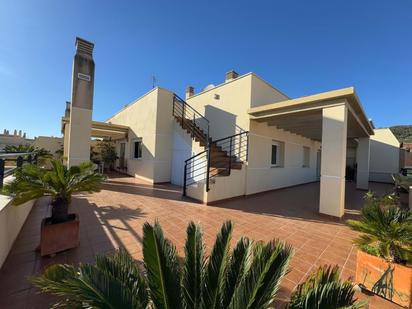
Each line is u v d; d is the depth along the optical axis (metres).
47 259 2.69
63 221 2.96
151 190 7.76
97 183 3.23
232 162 7.73
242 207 5.98
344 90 4.91
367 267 2.32
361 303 1.19
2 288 2.11
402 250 2.13
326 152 5.31
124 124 12.81
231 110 8.33
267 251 1.44
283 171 9.67
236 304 1.19
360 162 10.93
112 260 1.53
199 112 10.04
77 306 1.20
